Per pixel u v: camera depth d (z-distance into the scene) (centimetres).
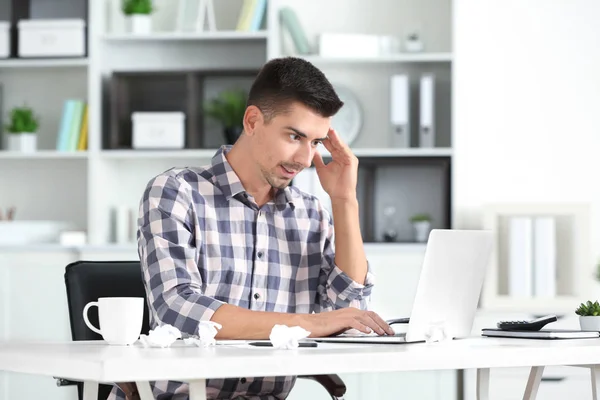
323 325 231
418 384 505
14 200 589
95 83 560
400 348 202
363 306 277
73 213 585
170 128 555
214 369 172
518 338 246
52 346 212
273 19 551
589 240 523
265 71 251
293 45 576
